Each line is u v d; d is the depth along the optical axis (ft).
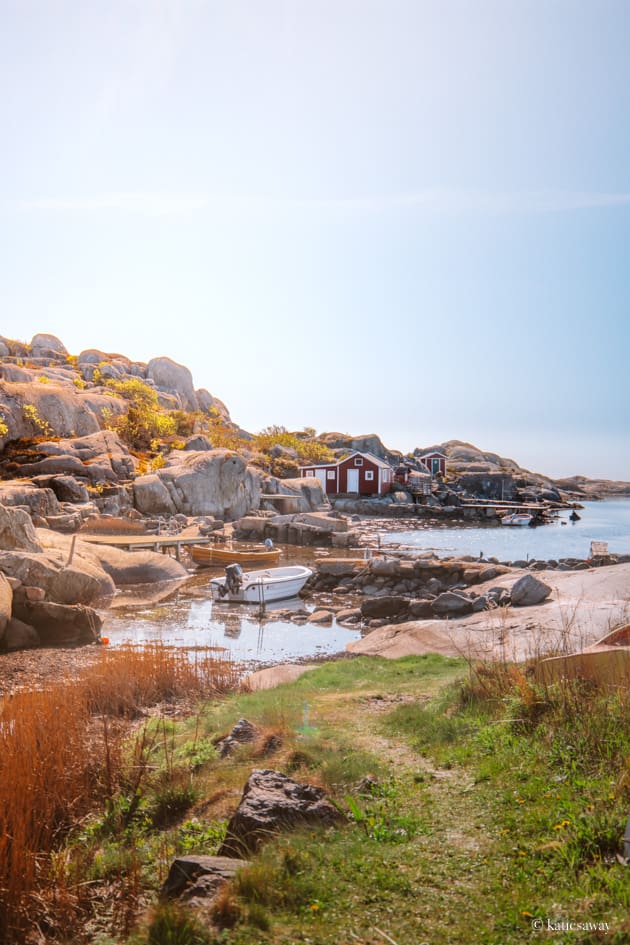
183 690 42.11
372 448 364.58
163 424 229.45
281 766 25.07
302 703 36.50
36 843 20.44
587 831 16.70
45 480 151.43
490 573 90.38
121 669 41.81
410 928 13.97
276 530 158.71
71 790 24.06
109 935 16.58
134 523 138.82
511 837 17.54
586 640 46.75
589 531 201.26
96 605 83.20
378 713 34.24
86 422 201.16
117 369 296.71
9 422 180.96
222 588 88.38
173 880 16.74
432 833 18.38
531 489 366.84
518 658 44.93
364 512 246.68
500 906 14.43
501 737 25.66
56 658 55.88
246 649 63.41
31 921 17.48
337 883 15.87
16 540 78.74
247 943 13.70
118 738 29.04
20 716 28.04
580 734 23.30
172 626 73.20
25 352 289.74
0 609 59.41
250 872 15.84
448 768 24.04
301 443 320.29
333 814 19.76
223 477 182.70
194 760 27.30
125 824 23.27
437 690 38.52
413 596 91.20
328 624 75.82
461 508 243.81
